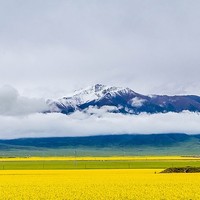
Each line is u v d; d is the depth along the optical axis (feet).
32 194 205.46
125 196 196.75
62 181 281.74
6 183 268.62
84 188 230.89
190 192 208.33
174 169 397.19
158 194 202.18
